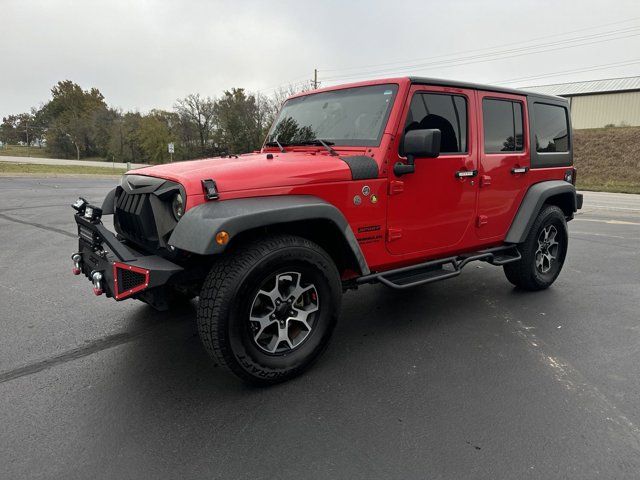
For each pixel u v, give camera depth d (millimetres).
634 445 2240
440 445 2236
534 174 4383
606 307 4230
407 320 3906
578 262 5977
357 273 3127
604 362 3139
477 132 3746
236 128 50906
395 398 2668
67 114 77438
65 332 3627
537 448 2215
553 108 4664
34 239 7168
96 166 40688
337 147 3371
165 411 2531
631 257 6293
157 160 58344
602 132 32531
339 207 2947
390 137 3121
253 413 2512
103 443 2250
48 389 2762
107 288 2828
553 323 3836
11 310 4098
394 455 2164
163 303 2734
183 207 2504
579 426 2398
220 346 2520
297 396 2691
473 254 3984
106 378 2902
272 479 2006
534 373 2975
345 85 3621
